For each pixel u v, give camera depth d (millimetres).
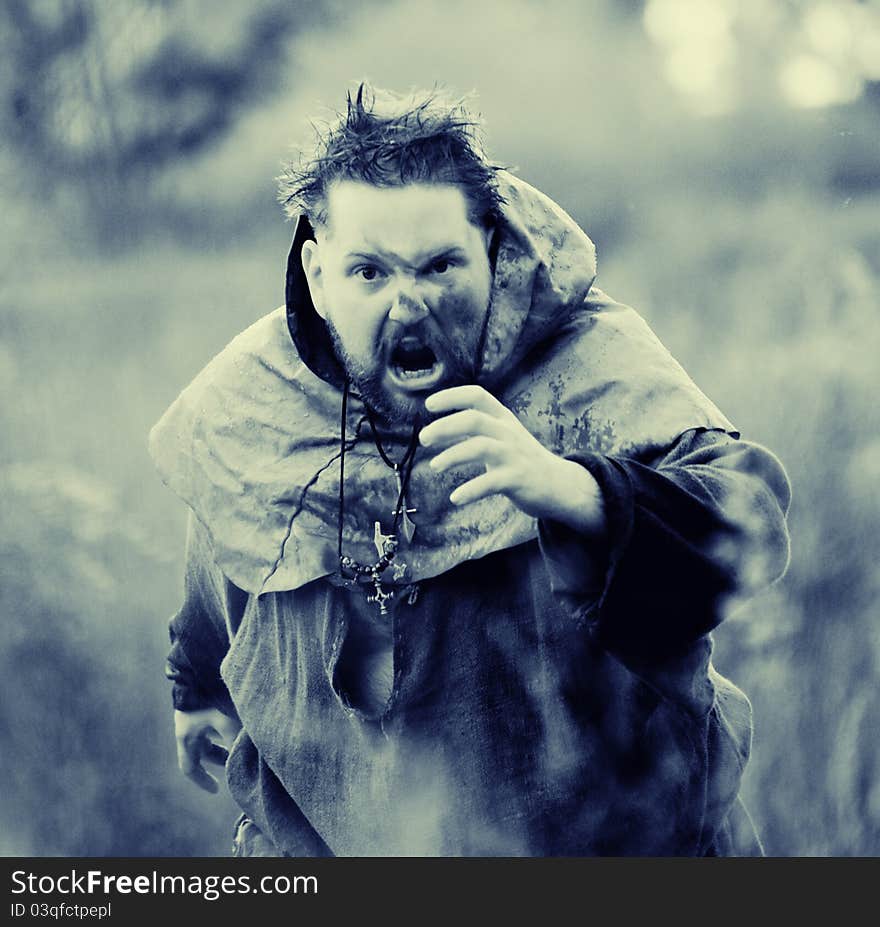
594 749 5066
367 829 5297
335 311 4887
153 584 9992
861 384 11242
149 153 16656
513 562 5066
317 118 5023
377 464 5141
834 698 8609
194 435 5520
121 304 14188
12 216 15773
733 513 4672
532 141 19391
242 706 5574
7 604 9664
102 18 16469
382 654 5270
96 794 9078
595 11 19938
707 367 12648
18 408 11969
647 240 17688
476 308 4848
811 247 15633
